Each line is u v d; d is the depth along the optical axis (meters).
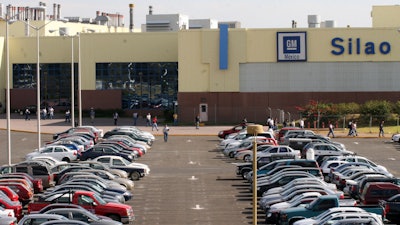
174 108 115.06
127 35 119.50
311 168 56.53
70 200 45.38
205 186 59.38
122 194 51.84
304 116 100.31
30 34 138.88
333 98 106.50
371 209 43.03
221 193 56.16
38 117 77.19
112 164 62.69
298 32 106.25
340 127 99.19
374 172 55.69
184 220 46.50
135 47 119.25
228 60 106.81
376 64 106.31
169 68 119.12
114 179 56.44
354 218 39.59
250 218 46.94
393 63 106.31
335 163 61.19
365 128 97.94
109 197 48.16
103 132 95.44
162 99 119.50
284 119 102.62
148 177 64.00
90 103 120.38
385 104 100.06
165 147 85.38
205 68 107.25
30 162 58.97
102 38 119.75
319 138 79.94
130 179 62.34
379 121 99.25
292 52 106.25
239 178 63.12
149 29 140.12
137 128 97.62
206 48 106.94
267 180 53.62
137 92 119.62
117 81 119.69
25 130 100.25
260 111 106.94
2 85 123.38
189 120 107.75
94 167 59.75
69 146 72.44
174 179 63.00
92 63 119.94
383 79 106.44
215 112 107.44
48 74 123.00
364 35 106.19
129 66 119.56
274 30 106.38
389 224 44.28
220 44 106.69
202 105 107.38
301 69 106.56
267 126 100.62
